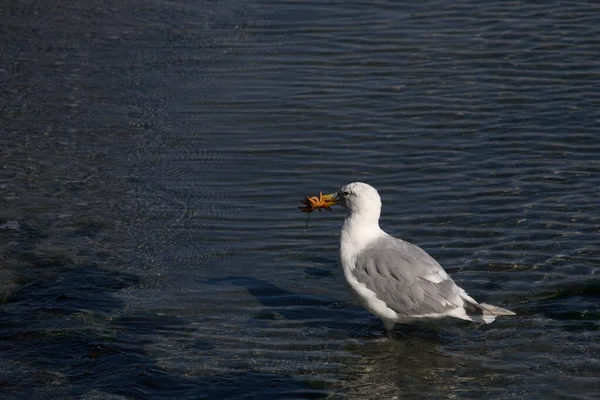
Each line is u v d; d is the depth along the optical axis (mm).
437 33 21484
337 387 10352
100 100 18484
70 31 21656
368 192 11383
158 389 10250
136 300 12094
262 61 20281
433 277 10984
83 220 14227
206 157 16250
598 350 10914
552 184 15016
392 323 11242
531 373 10547
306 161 16062
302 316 11797
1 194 14961
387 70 19734
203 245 13516
